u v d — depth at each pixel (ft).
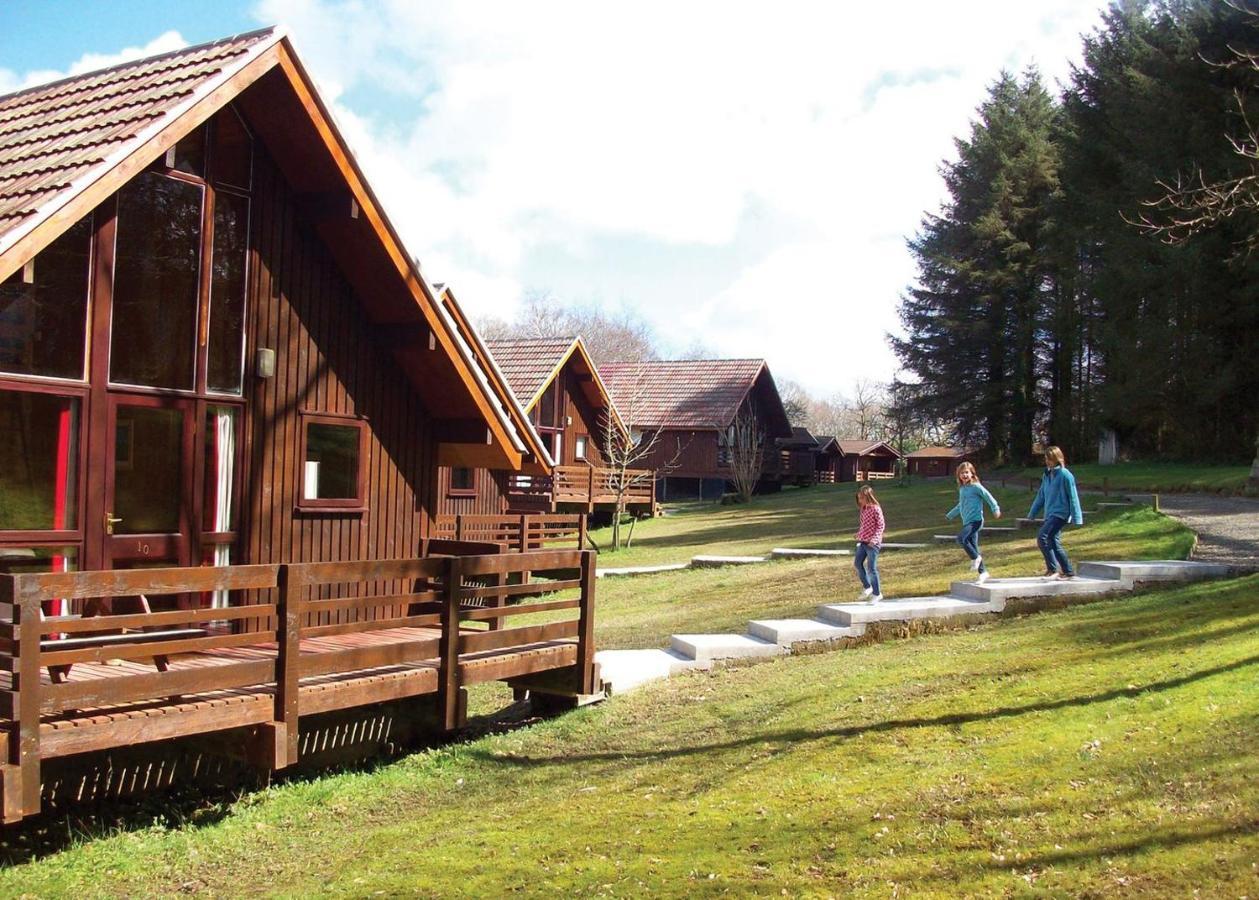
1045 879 16.88
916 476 230.27
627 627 54.80
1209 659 27.86
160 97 28.07
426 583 39.19
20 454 27.09
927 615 42.27
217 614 25.11
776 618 49.49
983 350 182.70
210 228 31.48
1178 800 19.07
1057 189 166.20
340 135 32.17
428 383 38.55
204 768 28.35
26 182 25.62
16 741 21.12
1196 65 110.11
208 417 31.89
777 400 186.09
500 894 19.92
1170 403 119.55
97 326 28.48
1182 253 109.60
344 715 31.86
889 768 24.08
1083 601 43.83
